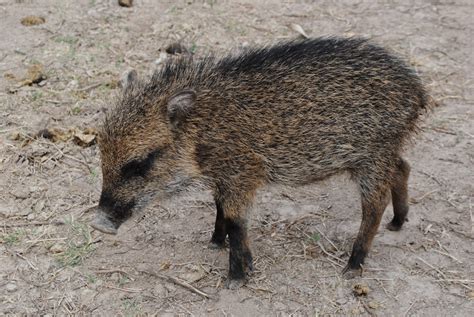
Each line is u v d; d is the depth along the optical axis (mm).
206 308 2064
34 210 2271
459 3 3088
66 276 2123
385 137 2080
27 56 2713
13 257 2158
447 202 2322
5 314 2045
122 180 1991
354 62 2070
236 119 2033
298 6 3031
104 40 2803
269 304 2074
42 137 2453
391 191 2197
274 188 2217
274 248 2197
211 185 2059
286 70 2061
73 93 2594
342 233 2238
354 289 2098
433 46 2859
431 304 2078
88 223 2242
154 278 2127
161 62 2564
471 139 2512
